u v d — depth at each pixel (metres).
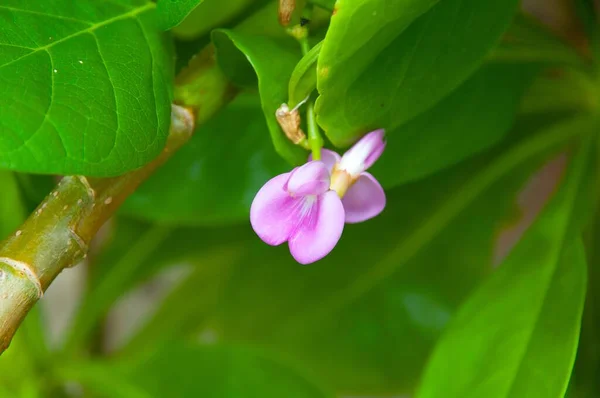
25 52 0.38
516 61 0.47
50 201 0.38
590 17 0.50
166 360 0.51
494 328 0.44
